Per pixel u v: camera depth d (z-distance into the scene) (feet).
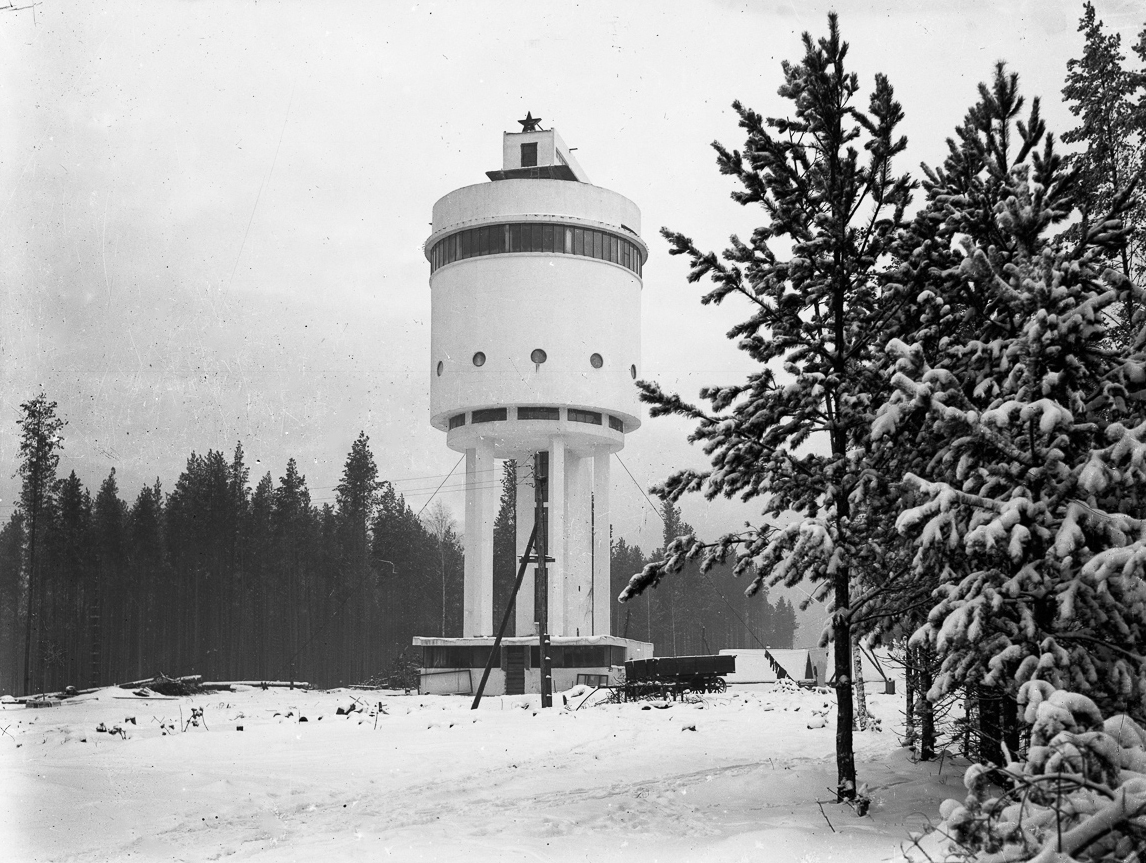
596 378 195.00
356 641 301.02
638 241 204.23
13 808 53.93
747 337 53.83
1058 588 38.19
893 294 50.93
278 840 45.85
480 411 196.95
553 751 79.41
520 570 156.35
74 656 260.21
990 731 51.24
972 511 40.06
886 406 42.91
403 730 95.04
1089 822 26.71
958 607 38.78
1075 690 36.68
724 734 90.53
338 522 306.76
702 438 52.34
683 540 51.34
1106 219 46.50
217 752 79.10
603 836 45.52
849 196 53.16
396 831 47.37
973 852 28.02
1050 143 50.88
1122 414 40.57
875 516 48.88
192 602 276.62
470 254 196.24
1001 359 43.93
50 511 246.06
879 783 56.65
